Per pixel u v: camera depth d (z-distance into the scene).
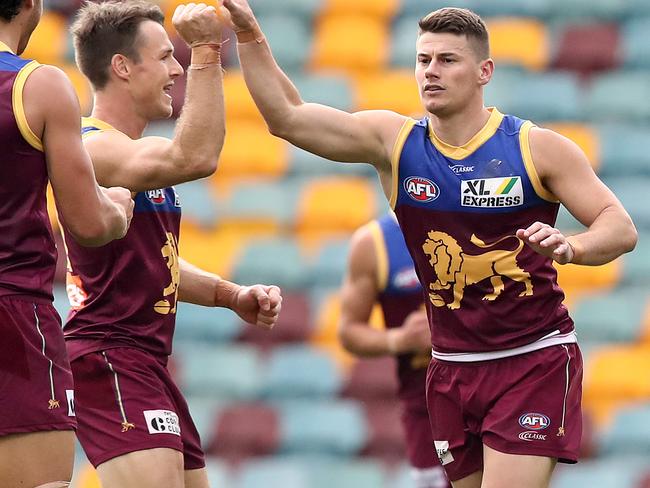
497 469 17.36
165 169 16.72
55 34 53.38
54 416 14.16
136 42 18.58
